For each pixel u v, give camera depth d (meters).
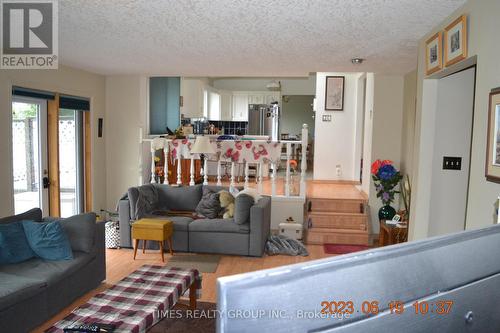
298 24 3.21
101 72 5.98
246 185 6.09
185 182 6.99
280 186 7.31
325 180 7.82
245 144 6.00
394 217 5.14
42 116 4.93
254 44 3.96
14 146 4.49
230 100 12.04
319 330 0.46
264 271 0.45
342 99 7.68
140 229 4.64
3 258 3.17
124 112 6.34
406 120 5.68
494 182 2.17
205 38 3.75
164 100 7.57
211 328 3.09
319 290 0.46
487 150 2.21
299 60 4.78
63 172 5.47
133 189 5.04
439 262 0.56
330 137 7.76
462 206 3.47
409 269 0.53
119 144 6.39
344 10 2.83
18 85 4.39
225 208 5.20
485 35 2.31
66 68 5.32
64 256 3.36
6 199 4.21
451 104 3.44
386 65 5.04
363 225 5.88
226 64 5.16
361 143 7.67
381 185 5.38
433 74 3.24
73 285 3.38
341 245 5.66
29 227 3.40
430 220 3.55
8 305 2.58
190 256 4.87
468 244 0.60
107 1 2.74
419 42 3.66
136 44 4.04
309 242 5.74
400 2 2.64
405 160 5.66
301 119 12.20
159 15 3.04
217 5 2.78
